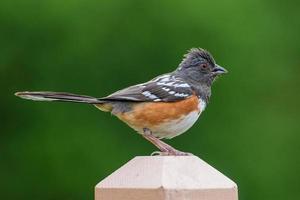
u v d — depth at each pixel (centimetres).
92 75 1694
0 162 1775
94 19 1684
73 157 1717
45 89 1711
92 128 1716
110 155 1700
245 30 1669
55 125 1731
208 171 512
